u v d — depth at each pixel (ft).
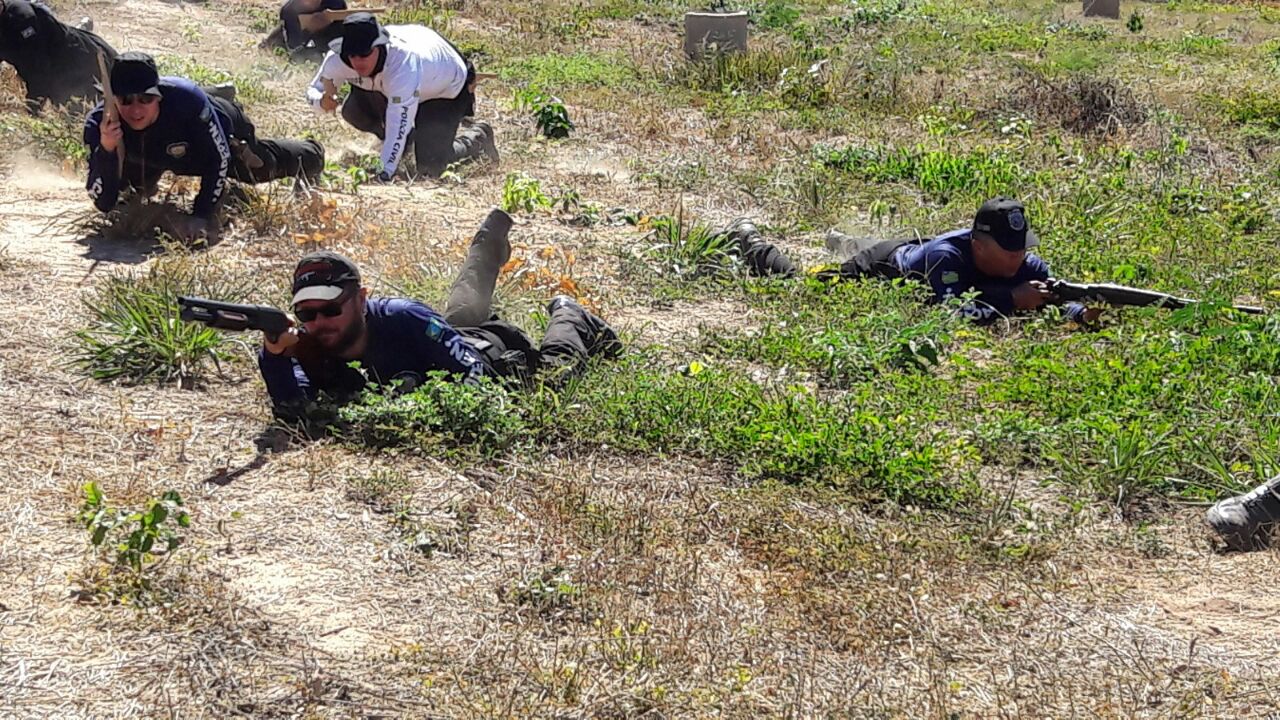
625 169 38.60
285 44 51.11
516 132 41.91
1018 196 36.78
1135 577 17.22
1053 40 67.72
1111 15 80.64
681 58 55.21
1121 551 17.88
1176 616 16.30
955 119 47.14
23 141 32.37
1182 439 20.70
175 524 16.30
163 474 17.67
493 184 35.17
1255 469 19.75
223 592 15.11
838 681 14.52
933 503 18.61
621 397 20.53
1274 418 21.71
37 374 20.30
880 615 15.72
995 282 27.27
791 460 19.34
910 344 23.77
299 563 15.92
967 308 26.43
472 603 15.39
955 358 23.34
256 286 24.03
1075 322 26.61
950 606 16.08
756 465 19.11
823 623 15.53
